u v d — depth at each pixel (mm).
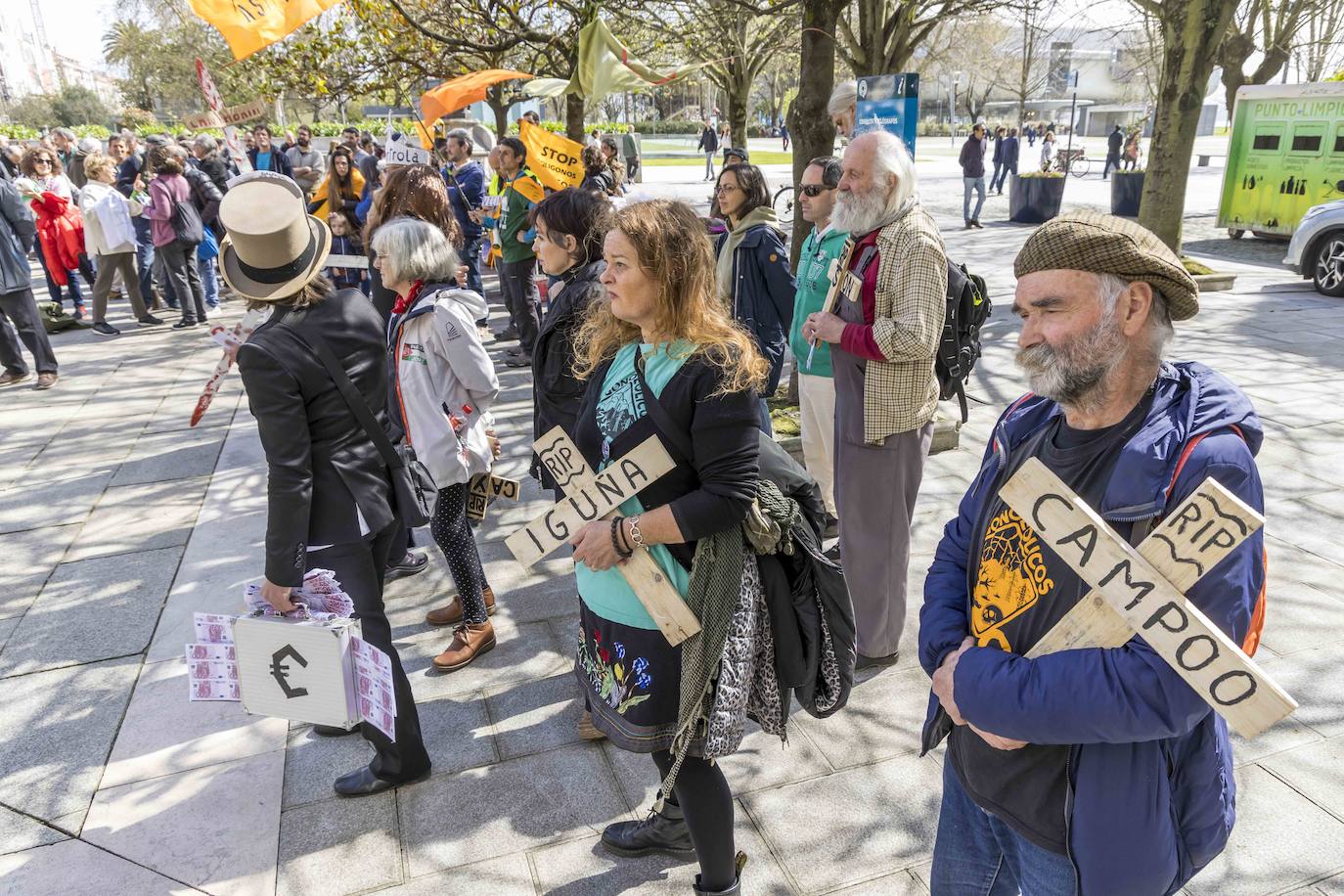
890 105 4520
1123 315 1211
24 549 4430
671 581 1841
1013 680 1272
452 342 3027
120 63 46594
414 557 4141
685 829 2369
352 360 2350
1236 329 7672
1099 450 1285
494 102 12867
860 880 2322
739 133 13617
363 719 2344
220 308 10453
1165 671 1158
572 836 2514
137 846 2512
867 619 3184
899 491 3025
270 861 2449
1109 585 1177
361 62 8312
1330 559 3818
